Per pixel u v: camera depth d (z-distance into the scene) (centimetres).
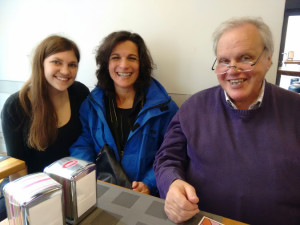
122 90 131
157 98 118
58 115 124
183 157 96
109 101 132
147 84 127
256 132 78
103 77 132
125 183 106
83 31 154
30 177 52
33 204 44
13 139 121
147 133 117
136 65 124
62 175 54
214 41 85
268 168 74
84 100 136
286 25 120
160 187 78
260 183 75
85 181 56
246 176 76
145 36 136
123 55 119
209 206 83
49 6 159
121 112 129
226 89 82
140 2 131
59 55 109
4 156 84
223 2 113
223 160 81
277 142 75
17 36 178
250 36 73
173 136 96
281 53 125
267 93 81
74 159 61
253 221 76
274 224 74
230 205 79
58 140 124
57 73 112
